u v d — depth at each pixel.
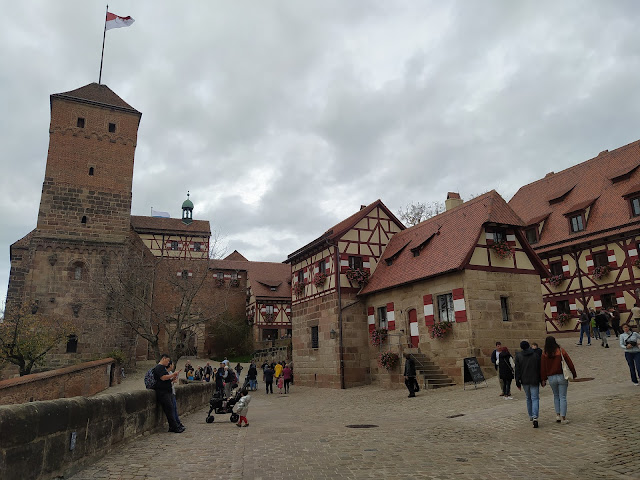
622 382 12.59
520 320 19.75
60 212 32.16
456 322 19.17
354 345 25.11
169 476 6.28
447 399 15.06
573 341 23.72
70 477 6.00
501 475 6.34
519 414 10.68
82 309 30.80
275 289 50.97
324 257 27.27
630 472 6.18
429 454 7.69
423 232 24.52
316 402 19.31
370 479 6.27
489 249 19.89
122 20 37.69
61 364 29.38
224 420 13.01
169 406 9.96
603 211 26.52
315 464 7.12
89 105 34.47
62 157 33.00
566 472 6.37
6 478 4.75
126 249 32.97
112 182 34.03
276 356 37.31
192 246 52.06
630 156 27.33
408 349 21.64
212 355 48.12
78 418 6.40
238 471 6.65
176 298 45.94
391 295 23.42
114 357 28.94
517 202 33.47
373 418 12.75
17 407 5.09
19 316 26.97
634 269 24.23
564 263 28.00
